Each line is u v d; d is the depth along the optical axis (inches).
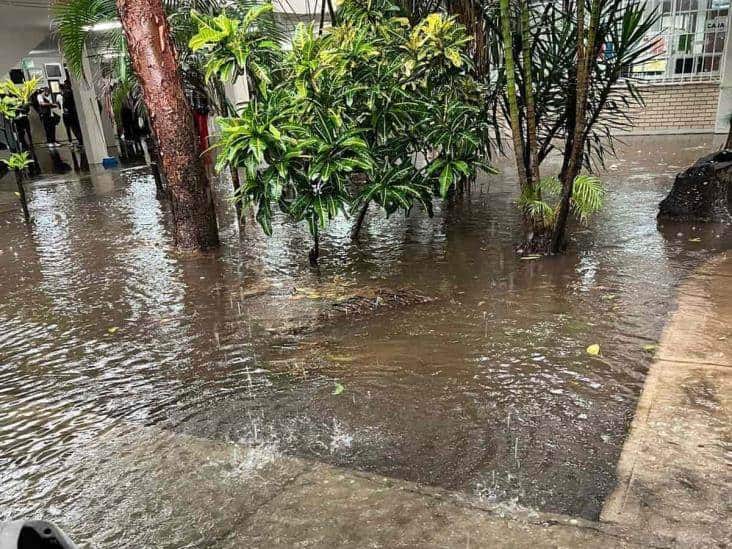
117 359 106.3
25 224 228.7
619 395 84.3
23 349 112.3
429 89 165.3
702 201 175.9
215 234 177.5
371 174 145.4
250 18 144.1
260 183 139.3
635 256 147.1
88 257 175.6
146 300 136.0
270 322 119.3
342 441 77.3
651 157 306.3
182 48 194.4
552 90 169.6
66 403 91.7
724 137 371.6
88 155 414.9
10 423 86.4
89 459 76.6
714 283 124.8
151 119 166.2
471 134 149.2
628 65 147.9
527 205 151.9
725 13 369.7
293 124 134.0
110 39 203.3
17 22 332.5
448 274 142.6
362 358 101.2
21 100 254.2
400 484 67.8
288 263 159.0
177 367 102.0
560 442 74.2
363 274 146.3
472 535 58.9
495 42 163.6
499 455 72.3
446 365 96.8
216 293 138.1
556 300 121.6
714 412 78.2
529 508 62.6
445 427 79.3
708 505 61.6
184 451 77.2
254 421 83.5
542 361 96.1
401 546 58.1
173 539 61.4
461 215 204.2
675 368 90.4
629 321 109.0
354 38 152.1
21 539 30.4
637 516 60.6
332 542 59.3
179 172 168.1
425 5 200.2
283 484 69.1
